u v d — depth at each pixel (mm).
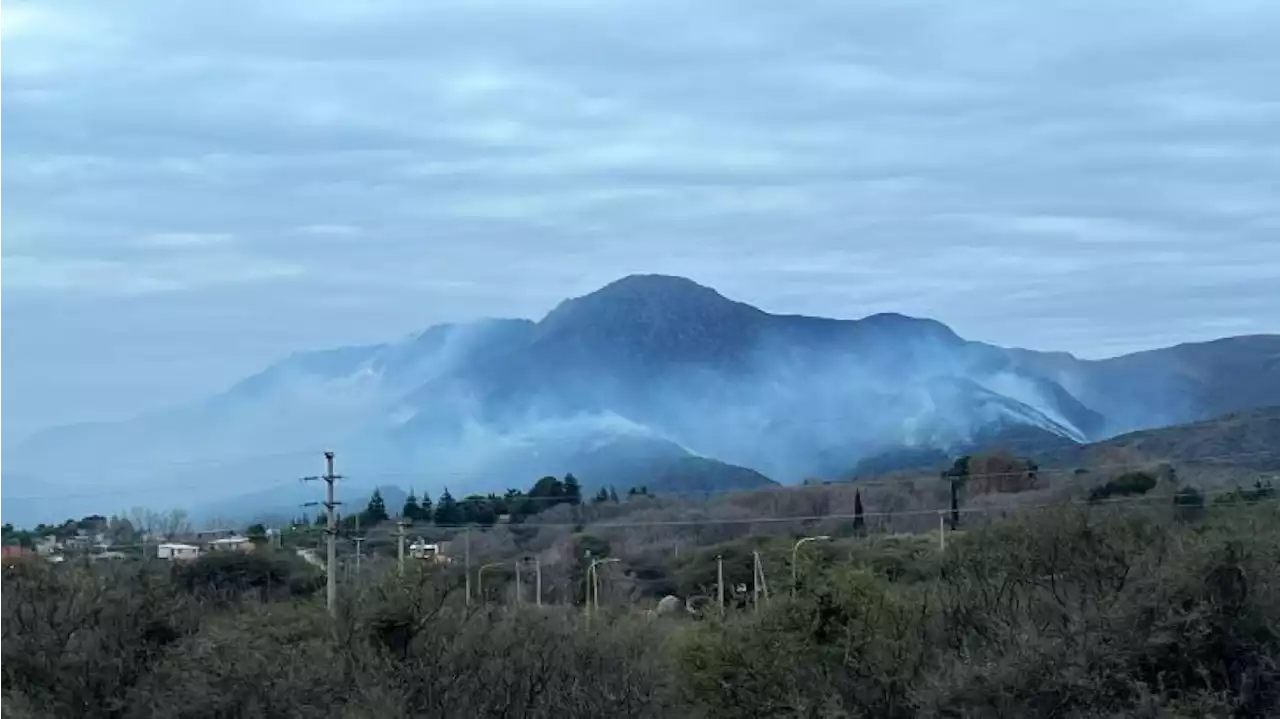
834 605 22406
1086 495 38250
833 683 21766
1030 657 19312
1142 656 19031
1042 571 21688
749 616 23500
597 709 21375
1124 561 20875
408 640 21219
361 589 22047
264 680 19156
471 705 20656
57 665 19344
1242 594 19078
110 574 21906
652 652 23734
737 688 22281
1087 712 18656
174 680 19375
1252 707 18422
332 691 19516
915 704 20266
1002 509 36844
